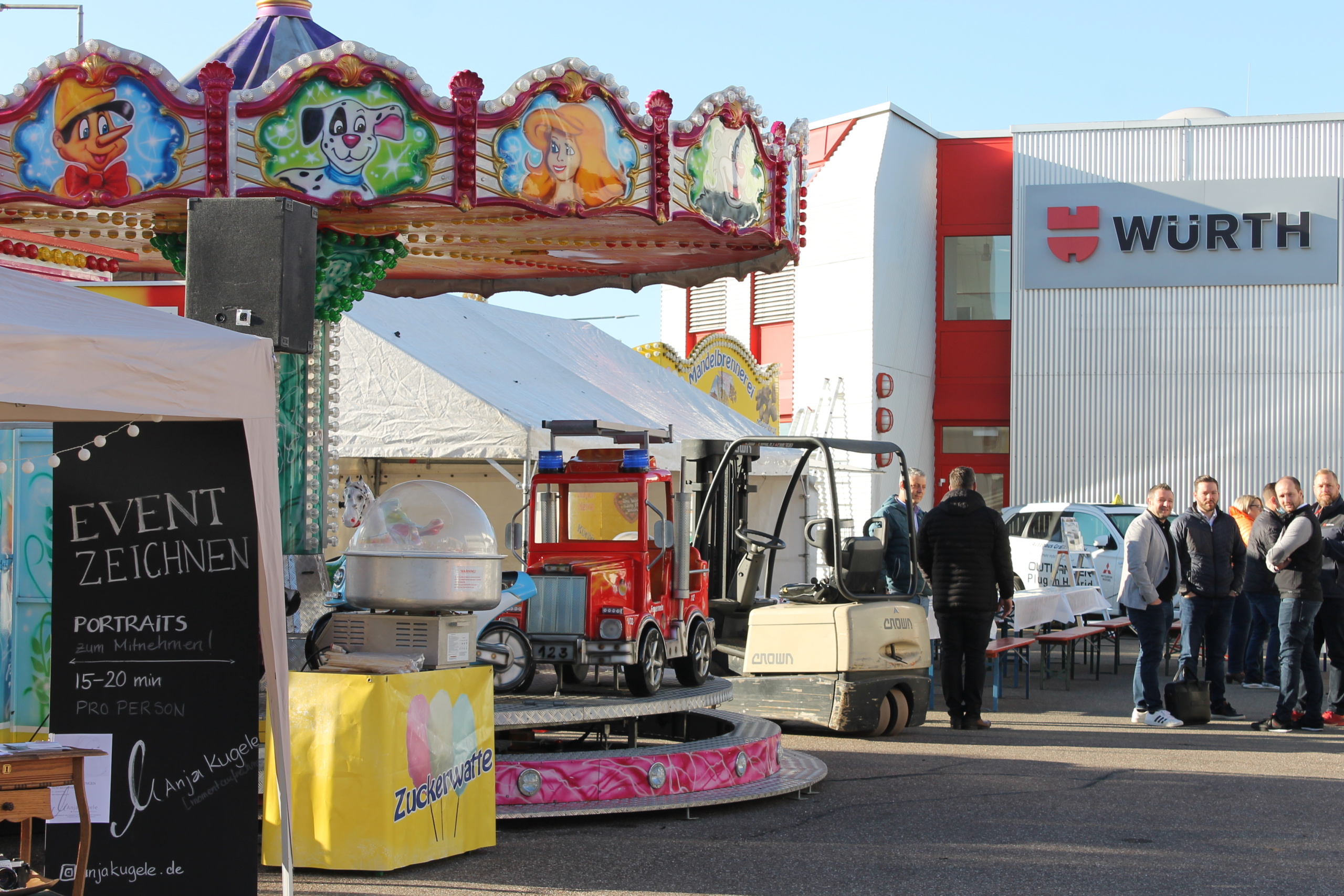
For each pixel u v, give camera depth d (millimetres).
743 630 11406
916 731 10719
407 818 6027
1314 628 11195
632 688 8172
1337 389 24984
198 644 5316
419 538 6637
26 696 7379
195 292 7039
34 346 4078
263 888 5684
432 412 13008
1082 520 19609
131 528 5391
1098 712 11914
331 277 8422
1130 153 25875
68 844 5258
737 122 8531
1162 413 25656
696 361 21875
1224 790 8156
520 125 7402
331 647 6770
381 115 7203
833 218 25969
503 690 7938
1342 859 6453
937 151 27453
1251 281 25328
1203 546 11352
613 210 7770
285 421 8109
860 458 24859
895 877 6020
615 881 5871
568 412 14195
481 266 10891
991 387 27109
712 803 7180
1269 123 25375
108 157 7145
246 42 8180
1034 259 26172
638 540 8375
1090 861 6367
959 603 10703
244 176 7148
